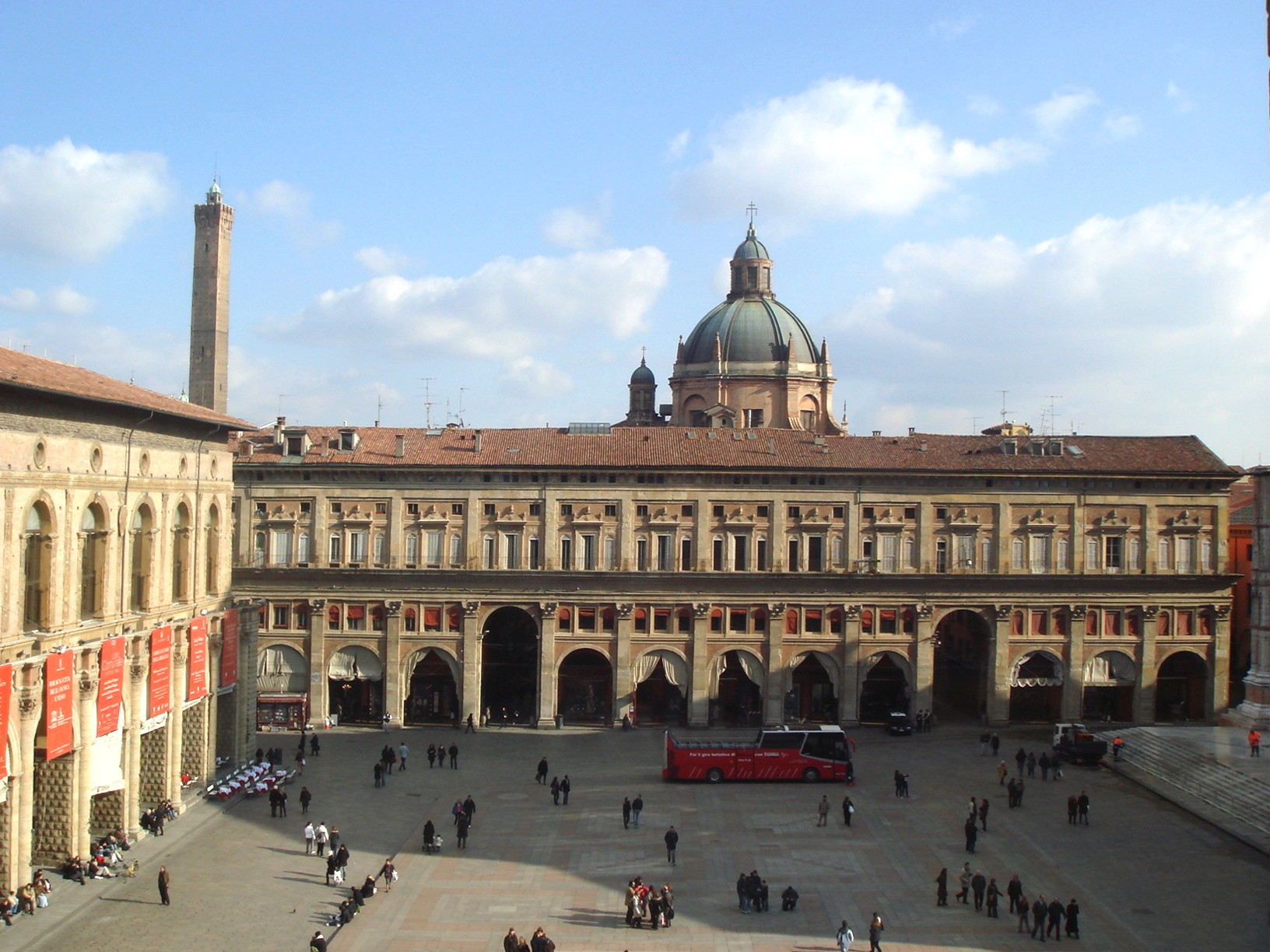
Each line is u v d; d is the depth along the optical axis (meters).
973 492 106.50
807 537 106.50
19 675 57.88
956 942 56.59
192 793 79.50
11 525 56.94
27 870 58.53
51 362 66.69
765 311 152.75
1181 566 107.06
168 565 75.00
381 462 106.31
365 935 56.81
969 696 115.44
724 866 68.06
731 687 109.38
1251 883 65.12
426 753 96.88
